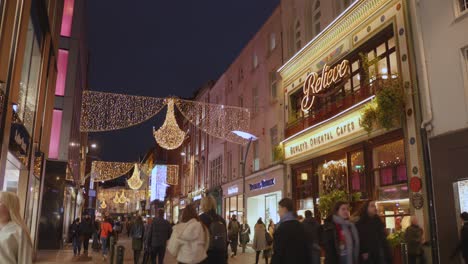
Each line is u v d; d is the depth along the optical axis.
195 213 6.38
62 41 29.14
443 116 11.84
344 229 6.00
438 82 12.09
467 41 11.36
